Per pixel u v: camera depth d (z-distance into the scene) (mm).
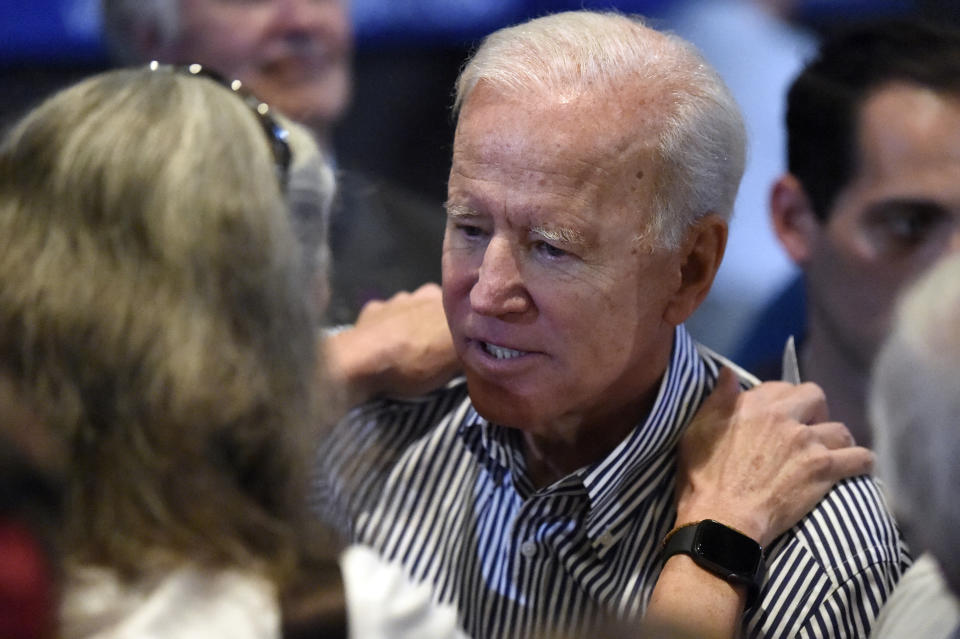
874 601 2980
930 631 2592
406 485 3529
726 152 2961
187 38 5586
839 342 4355
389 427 3639
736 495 3010
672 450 3248
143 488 2037
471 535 3408
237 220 2205
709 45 6988
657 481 3215
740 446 3137
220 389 2102
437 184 6953
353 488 3490
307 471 2277
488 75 2877
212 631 1973
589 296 2857
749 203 6684
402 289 5457
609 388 3072
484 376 3045
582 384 2977
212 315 2145
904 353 2281
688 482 3102
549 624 3193
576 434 3211
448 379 3666
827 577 2971
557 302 2861
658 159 2822
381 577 2182
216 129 2283
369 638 2086
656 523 3176
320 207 3223
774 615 2951
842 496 3113
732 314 6578
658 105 2818
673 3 7016
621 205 2812
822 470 3094
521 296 2883
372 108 6898
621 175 2791
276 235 2277
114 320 2074
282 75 5703
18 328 2080
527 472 3336
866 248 4176
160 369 2061
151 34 5633
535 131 2777
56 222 2160
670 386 3180
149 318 2084
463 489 3482
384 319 3764
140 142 2209
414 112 6957
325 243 3307
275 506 2211
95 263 2119
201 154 2227
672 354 3229
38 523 1925
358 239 5484
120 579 1991
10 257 2133
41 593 1871
